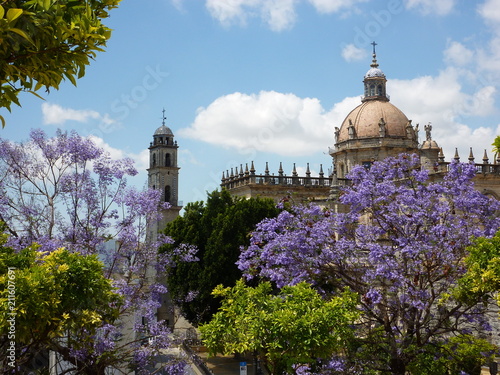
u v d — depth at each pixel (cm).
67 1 1189
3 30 1000
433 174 6756
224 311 2625
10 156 3312
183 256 3881
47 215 3350
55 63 1205
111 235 3416
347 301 2483
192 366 5638
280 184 9325
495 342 4088
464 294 3058
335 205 7231
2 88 1173
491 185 7875
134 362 3253
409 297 3188
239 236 6206
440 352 3203
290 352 2323
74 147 3375
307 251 3394
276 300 2484
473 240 3161
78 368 2853
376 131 9494
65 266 2088
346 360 3206
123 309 3180
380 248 3222
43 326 1998
